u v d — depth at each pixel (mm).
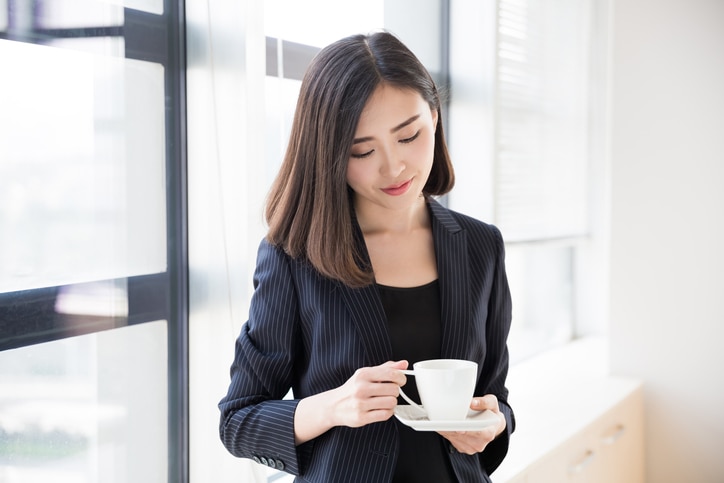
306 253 1023
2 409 1261
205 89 1515
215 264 1524
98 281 1399
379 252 1065
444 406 858
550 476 1843
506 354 1157
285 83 1812
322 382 1021
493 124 2469
